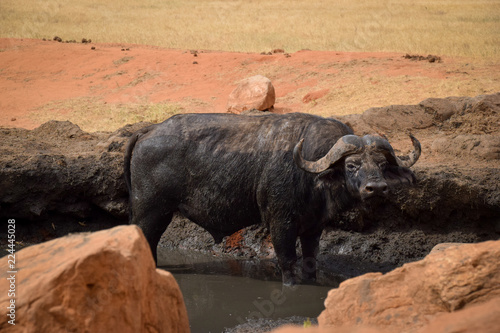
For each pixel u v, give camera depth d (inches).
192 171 973.8
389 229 1165.1
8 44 3602.4
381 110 1615.4
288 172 931.3
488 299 473.7
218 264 1144.2
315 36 3823.8
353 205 928.3
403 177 881.5
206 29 4301.2
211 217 991.0
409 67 2546.8
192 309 889.5
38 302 425.4
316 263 1112.2
